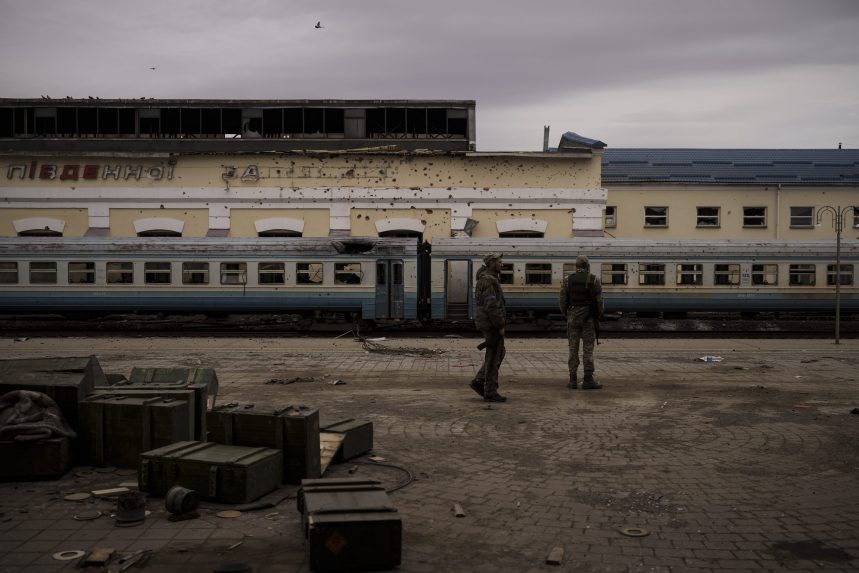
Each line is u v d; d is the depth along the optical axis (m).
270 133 33.62
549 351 18.62
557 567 4.97
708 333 24.73
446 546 5.36
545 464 7.58
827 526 5.75
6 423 6.87
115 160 31.62
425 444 8.44
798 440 8.58
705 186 36.16
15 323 25.94
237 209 31.75
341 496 5.36
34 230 31.64
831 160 39.03
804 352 18.28
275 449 6.72
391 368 15.03
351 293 25.08
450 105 33.62
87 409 7.30
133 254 25.23
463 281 25.31
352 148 33.09
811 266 25.88
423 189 31.66
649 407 10.68
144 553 5.07
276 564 4.94
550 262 25.28
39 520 5.77
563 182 31.78
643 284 25.47
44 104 33.28
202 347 19.84
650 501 6.38
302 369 14.86
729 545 5.36
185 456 6.38
